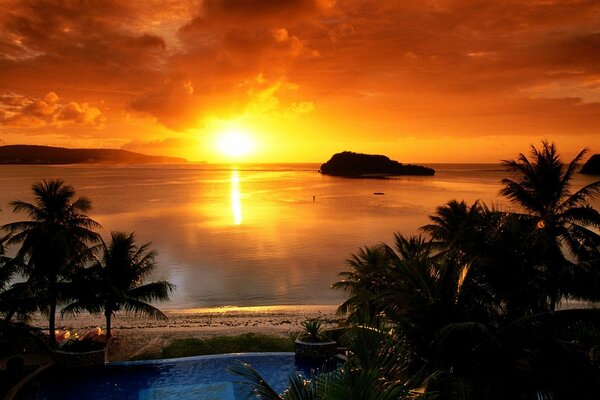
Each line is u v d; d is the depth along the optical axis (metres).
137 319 31.20
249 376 7.11
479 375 9.34
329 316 31.61
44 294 20.77
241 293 39.41
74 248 22.08
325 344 19.62
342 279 43.66
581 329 11.38
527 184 23.02
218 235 68.19
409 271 10.45
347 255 53.78
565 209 23.19
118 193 152.50
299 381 6.59
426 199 131.50
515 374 9.29
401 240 23.59
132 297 23.34
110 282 22.73
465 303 10.27
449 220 25.23
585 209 21.56
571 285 13.02
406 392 5.59
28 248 21.62
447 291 10.30
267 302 37.12
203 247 58.75
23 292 19.89
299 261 50.78
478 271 11.20
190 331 25.91
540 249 12.19
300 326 28.09
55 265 21.61
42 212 22.83
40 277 21.55
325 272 46.12
